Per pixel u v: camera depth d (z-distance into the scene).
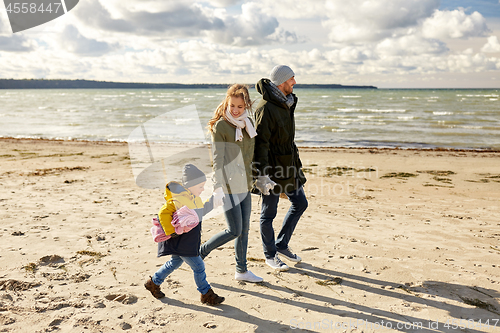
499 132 21.66
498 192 8.02
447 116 31.45
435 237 4.81
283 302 3.05
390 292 3.24
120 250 4.17
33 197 6.78
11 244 4.27
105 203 6.44
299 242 4.59
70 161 12.07
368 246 4.45
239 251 3.38
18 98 88.75
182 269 3.69
